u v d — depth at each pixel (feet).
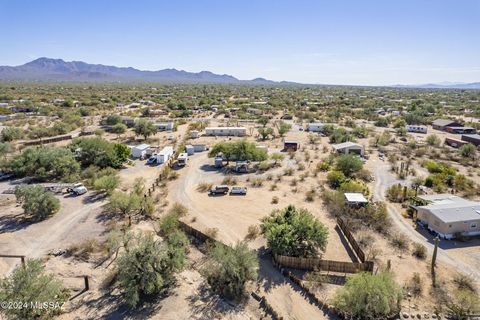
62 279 85.97
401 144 256.11
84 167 182.60
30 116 344.49
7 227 113.09
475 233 112.98
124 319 72.79
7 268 89.97
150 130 257.75
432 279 89.15
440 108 493.36
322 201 141.59
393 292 75.15
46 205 120.47
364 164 199.31
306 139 268.21
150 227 115.14
